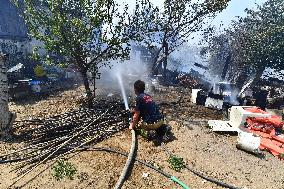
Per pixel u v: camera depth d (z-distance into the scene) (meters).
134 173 6.82
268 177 7.00
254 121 9.51
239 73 20.41
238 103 13.68
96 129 8.98
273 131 9.28
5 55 8.35
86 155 7.60
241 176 6.95
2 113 8.39
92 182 6.43
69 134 8.73
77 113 10.15
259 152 8.09
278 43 18.58
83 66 11.27
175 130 9.45
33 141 8.38
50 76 17.17
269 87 18.81
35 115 10.87
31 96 13.45
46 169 6.93
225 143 8.76
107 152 7.78
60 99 13.12
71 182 6.41
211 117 11.45
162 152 7.82
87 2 10.22
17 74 14.57
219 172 7.04
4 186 6.31
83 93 14.23
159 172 6.89
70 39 10.62
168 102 13.44
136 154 7.63
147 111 8.41
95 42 11.38
